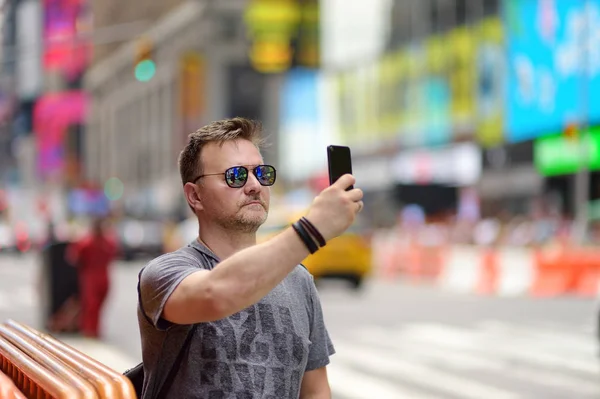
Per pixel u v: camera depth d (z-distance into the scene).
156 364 3.43
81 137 128.38
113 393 3.10
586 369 13.88
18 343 4.31
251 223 3.56
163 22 109.50
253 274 3.01
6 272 42.41
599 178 54.56
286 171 95.50
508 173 61.25
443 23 68.25
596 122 50.06
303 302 3.63
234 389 3.38
